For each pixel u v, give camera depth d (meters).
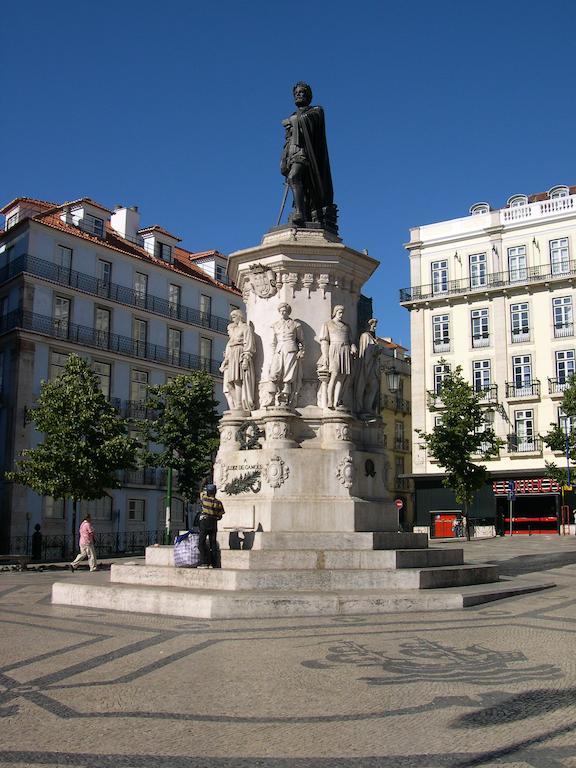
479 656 5.14
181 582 8.20
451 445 28.89
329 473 9.27
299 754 3.26
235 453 9.59
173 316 37.09
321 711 3.90
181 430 26.22
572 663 4.89
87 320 33.16
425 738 3.46
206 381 26.78
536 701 4.03
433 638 5.83
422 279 42.19
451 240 41.50
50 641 5.94
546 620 6.66
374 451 10.02
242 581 7.71
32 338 30.73
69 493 22.84
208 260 41.47
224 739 3.46
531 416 38.31
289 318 9.95
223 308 40.41
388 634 6.03
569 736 3.47
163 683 4.49
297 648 5.49
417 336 41.88
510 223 40.06
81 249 33.44
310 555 8.34
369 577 7.99
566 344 37.97
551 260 38.91
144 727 3.64
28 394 30.39
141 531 33.59
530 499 37.84
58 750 3.31
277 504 8.99
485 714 3.82
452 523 38.50
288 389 9.70
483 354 39.97
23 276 30.77
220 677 4.62
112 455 22.95
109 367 33.88
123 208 37.81
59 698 4.18
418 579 8.11
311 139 11.16
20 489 29.45
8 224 35.47
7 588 11.42
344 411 9.77
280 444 9.41
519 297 39.44
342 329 9.95
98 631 6.38
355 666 4.88
